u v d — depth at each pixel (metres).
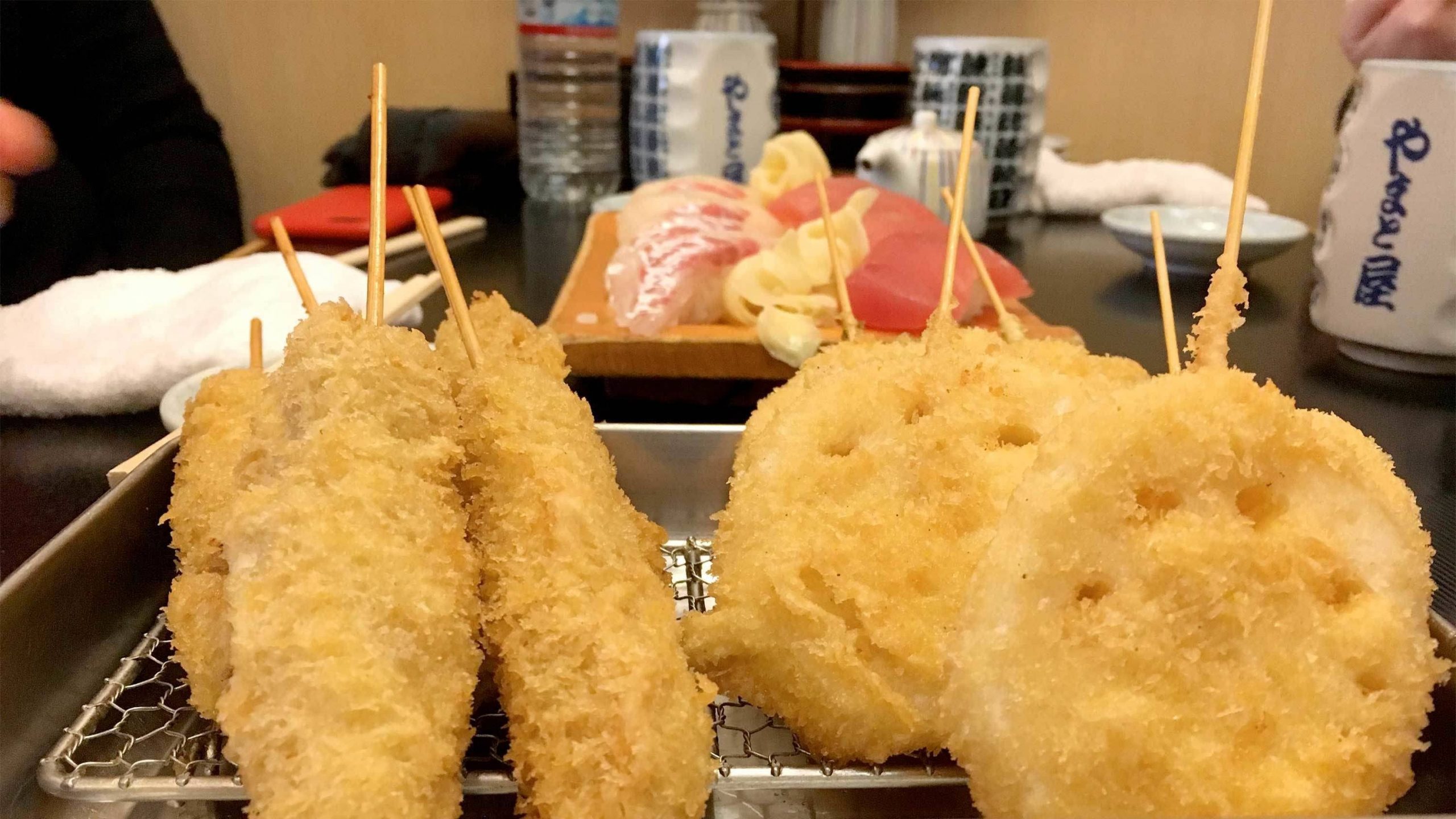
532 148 0.60
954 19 0.63
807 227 0.33
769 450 0.18
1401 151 0.28
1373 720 0.13
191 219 0.53
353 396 0.15
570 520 0.16
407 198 0.20
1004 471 0.17
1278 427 0.14
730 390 0.32
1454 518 0.22
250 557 0.14
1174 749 0.12
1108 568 0.13
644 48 0.54
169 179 0.53
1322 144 0.62
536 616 0.15
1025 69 0.53
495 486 0.17
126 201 0.53
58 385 0.25
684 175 0.54
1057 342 0.22
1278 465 0.14
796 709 0.15
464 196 0.61
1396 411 0.28
